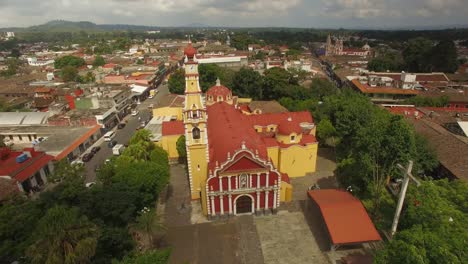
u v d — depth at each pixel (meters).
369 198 52.22
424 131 69.06
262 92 124.88
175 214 54.66
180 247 46.88
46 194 42.88
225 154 51.03
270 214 53.88
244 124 65.06
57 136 82.94
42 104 120.00
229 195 51.12
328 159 75.31
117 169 53.03
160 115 103.62
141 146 62.72
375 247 45.16
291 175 66.94
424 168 55.28
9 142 86.81
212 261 44.16
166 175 54.47
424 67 159.25
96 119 93.62
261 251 45.72
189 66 49.38
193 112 51.88
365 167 49.12
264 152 55.47
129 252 40.12
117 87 129.25
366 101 80.88
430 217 33.31
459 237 28.73
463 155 56.28
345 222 44.00
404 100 104.94
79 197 42.50
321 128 77.88
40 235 30.73
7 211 37.03
